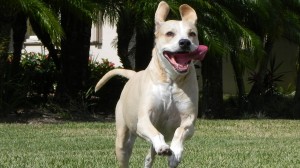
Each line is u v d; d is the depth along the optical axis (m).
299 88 20.19
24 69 19.02
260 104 20.08
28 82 18.03
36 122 15.60
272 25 18.03
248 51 17.19
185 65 5.88
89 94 17.75
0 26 16.23
